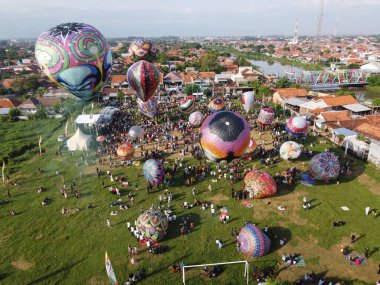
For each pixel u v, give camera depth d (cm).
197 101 8944
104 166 4972
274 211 3712
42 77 13375
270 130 6406
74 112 8081
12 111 8025
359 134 5644
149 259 3017
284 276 2784
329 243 3175
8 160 5300
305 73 13088
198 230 3406
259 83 10688
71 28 4100
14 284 2777
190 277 2802
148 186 4175
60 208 3875
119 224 3534
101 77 4403
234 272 2845
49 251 3155
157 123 7000
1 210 3878
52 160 5272
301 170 4678
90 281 2791
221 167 4812
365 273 2797
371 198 3928
